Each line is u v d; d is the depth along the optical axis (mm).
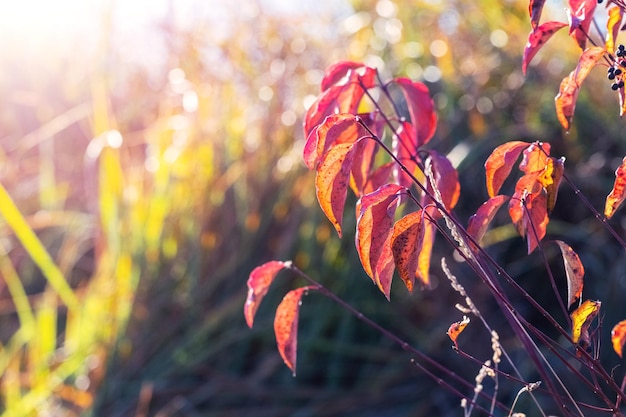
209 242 3008
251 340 2979
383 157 2971
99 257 3014
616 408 1154
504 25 3547
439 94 3455
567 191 3080
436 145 3268
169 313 2902
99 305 2805
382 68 3387
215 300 2971
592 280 2867
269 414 2812
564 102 1058
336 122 994
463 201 3168
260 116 3328
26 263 3367
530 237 1116
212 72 3385
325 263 3033
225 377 2842
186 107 3158
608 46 1028
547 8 3422
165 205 2945
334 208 986
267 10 3555
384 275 1010
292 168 3123
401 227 979
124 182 2979
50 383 2662
